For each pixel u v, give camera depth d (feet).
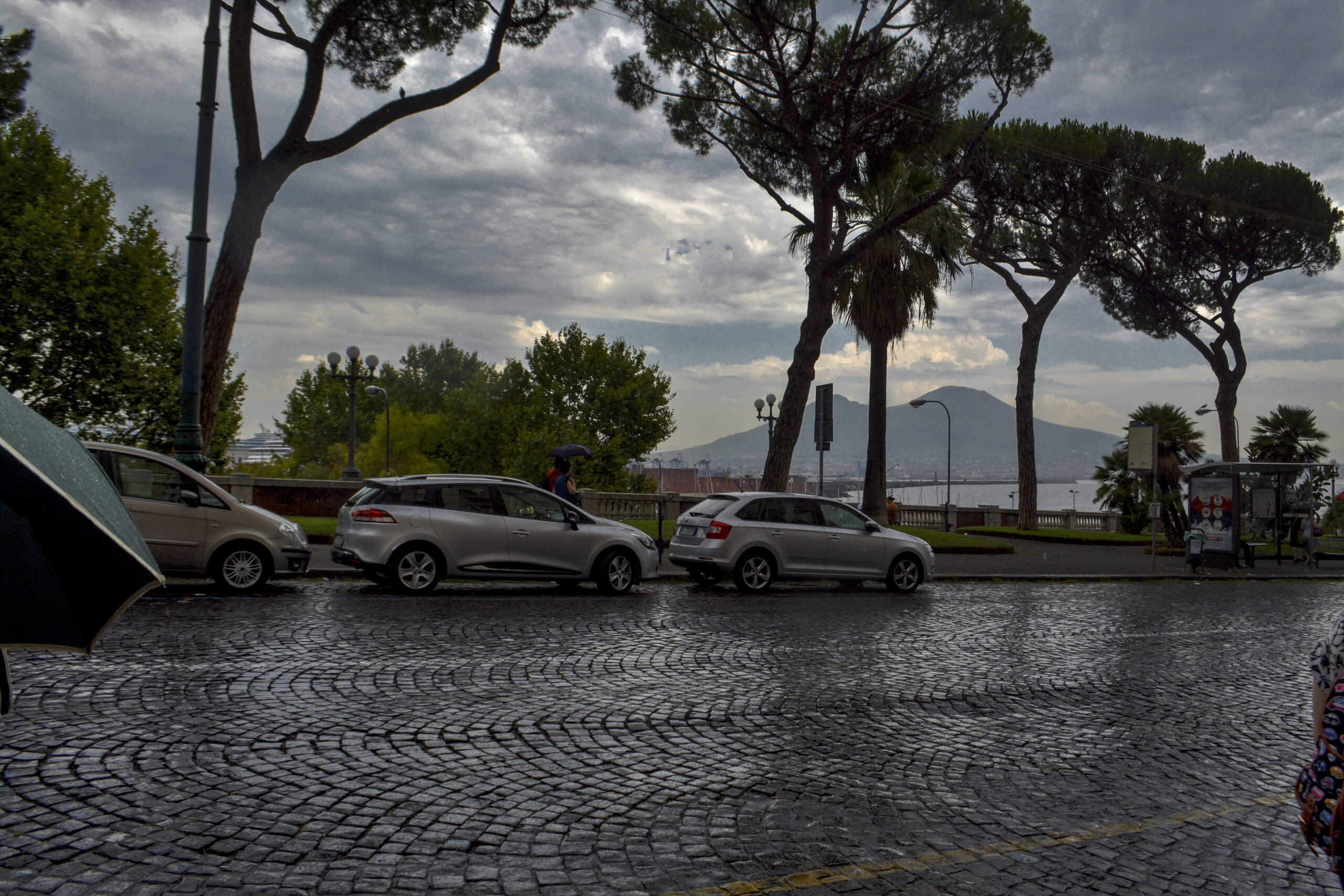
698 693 24.95
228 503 37.47
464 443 257.14
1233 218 107.04
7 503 4.90
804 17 65.41
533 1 60.90
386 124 56.75
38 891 11.74
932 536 88.94
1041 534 108.17
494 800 16.17
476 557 40.52
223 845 13.57
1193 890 13.51
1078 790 18.17
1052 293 115.44
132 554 5.17
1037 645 35.45
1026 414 117.19
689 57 68.54
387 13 58.90
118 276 84.48
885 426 92.53
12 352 80.59
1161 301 116.98
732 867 13.65
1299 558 85.35
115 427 89.35
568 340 240.94
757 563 47.60
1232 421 116.88
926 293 85.05
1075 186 108.06
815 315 70.23
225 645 27.48
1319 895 13.50
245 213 53.93
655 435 242.17
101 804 14.89
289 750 18.28
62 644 5.12
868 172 82.89
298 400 291.99
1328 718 8.07
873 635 35.58
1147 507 113.50
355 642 29.04
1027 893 13.16
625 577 44.11
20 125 84.58
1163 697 27.30
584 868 13.42
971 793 17.69
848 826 15.58
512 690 24.18
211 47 43.80
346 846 13.82
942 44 70.74
